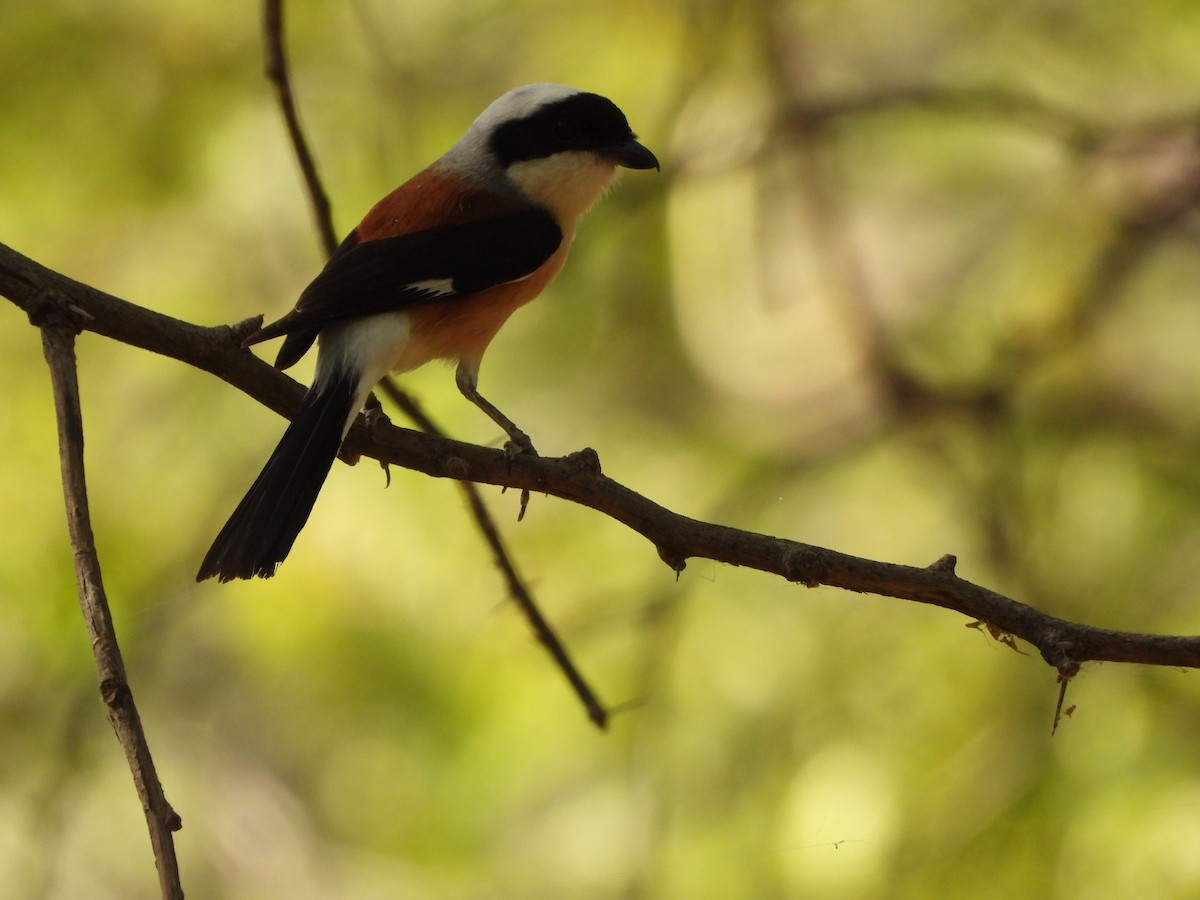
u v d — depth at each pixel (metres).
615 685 10.27
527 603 6.98
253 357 6.46
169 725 11.77
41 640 10.05
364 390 6.82
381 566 10.28
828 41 12.77
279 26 7.36
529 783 10.45
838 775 9.42
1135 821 8.62
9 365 10.22
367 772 11.52
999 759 9.27
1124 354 11.45
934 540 10.62
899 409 11.30
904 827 9.14
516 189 8.26
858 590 5.62
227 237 10.61
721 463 11.50
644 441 11.63
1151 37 12.16
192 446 10.38
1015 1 12.46
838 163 12.54
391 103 10.84
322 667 10.47
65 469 5.00
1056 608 10.12
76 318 5.39
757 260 11.88
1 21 10.42
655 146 11.75
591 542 10.75
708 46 11.59
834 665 9.89
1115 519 10.46
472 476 6.30
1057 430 11.10
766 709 9.92
